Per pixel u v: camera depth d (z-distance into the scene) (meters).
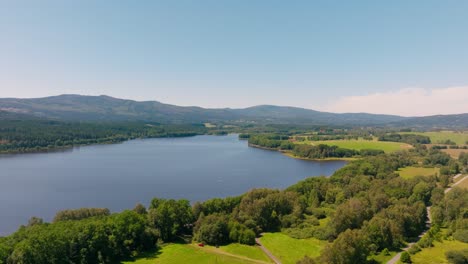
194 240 135.62
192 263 111.56
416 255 114.50
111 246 115.75
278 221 153.38
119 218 125.75
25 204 198.12
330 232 133.88
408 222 136.38
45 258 101.25
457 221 138.88
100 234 113.62
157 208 141.38
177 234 141.88
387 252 117.69
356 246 104.44
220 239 131.50
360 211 137.25
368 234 118.75
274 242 132.88
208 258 115.75
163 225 134.50
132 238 122.00
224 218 138.88
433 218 153.38
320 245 129.00
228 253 121.56
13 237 110.88
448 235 133.62
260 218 149.12
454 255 107.56
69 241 107.50
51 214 181.62
